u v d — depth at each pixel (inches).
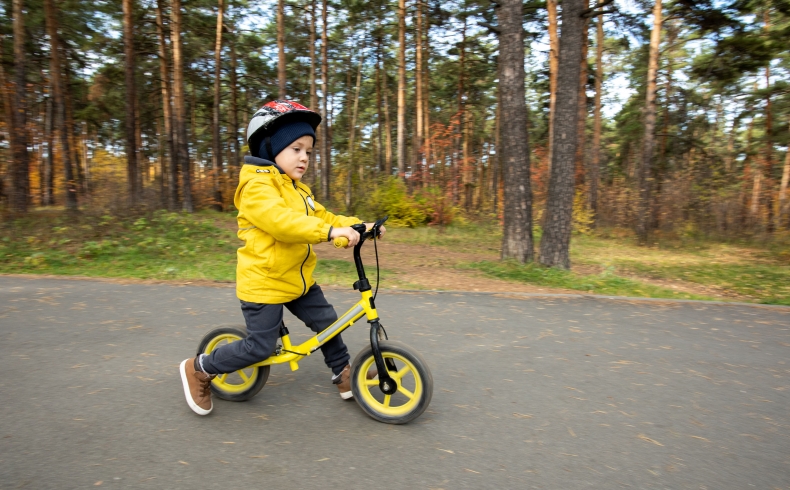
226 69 940.6
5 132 457.7
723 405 125.8
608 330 185.9
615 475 94.0
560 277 298.2
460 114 695.7
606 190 821.2
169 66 773.9
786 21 677.9
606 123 1224.2
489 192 1203.2
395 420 111.0
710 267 438.6
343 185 871.1
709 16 513.3
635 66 879.7
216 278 272.8
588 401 126.6
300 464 95.2
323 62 846.5
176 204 780.6
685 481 92.7
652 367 150.5
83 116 874.1
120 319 188.5
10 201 454.0
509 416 117.5
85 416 112.7
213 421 111.9
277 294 106.0
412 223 673.0
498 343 169.2
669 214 707.4
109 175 692.1
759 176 848.9
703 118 841.5
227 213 762.8
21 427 107.0
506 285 280.1
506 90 337.7
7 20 614.5
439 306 214.7
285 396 125.9
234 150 1019.3
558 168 327.3
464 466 95.9
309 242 98.9
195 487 87.0
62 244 361.7
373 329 109.0
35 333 171.0
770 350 167.3
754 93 770.8
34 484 86.4
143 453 97.7
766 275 390.0
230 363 107.7
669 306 222.8
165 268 302.0
